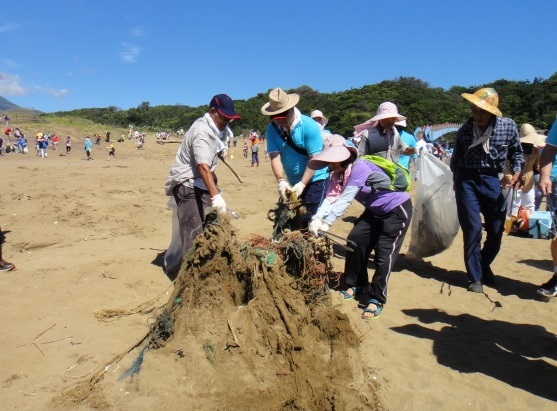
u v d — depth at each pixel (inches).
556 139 166.2
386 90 3722.9
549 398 151.6
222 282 162.7
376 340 184.2
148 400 140.7
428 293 239.0
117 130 2406.5
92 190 510.3
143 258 270.8
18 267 259.1
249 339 152.9
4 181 577.6
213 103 213.5
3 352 168.1
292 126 216.7
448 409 145.4
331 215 180.4
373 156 205.9
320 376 147.0
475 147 235.8
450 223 269.6
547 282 243.8
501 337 192.5
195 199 223.3
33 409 138.5
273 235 190.4
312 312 161.9
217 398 140.8
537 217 369.1
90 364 161.0
